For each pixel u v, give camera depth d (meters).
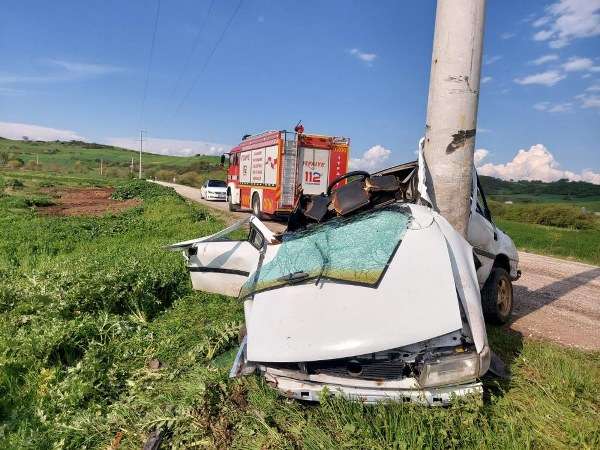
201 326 5.80
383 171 6.20
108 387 4.54
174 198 25.34
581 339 5.86
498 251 6.44
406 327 3.46
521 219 38.31
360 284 3.67
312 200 5.33
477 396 3.41
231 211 23.38
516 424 3.54
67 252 11.15
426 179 5.24
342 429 3.30
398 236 3.94
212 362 4.74
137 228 14.51
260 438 3.44
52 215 19.06
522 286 9.09
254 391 3.95
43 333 5.10
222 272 5.53
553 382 4.19
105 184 47.72
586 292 8.66
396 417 3.26
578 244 16.89
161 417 3.75
